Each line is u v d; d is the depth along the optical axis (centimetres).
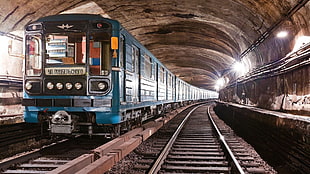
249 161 639
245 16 1004
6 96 966
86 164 453
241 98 1728
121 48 681
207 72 3662
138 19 1341
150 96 1046
